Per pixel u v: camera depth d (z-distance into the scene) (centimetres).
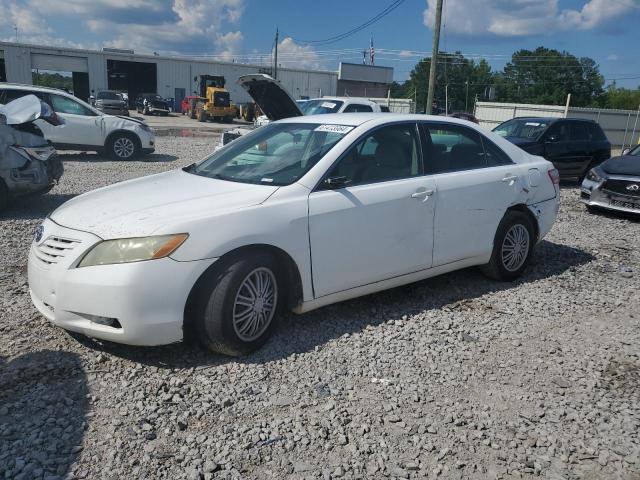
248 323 373
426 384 355
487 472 277
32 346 378
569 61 7981
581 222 884
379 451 288
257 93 990
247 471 269
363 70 6619
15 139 774
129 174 1205
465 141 514
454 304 489
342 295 425
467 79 8019
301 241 388
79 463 268
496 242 527
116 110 3850
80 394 324
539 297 518
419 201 452
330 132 445
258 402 326
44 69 5256
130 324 337
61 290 347
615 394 352
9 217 764
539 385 360
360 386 349
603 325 461
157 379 345
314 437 296
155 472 265
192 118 4638
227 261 360
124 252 339
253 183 412
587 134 1331
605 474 278
